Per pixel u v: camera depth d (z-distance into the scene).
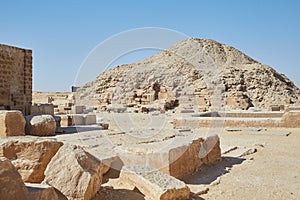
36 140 5.52
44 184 4.09
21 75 16.55
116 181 6.03
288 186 6.25
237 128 16.58
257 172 7.41
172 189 5.07
